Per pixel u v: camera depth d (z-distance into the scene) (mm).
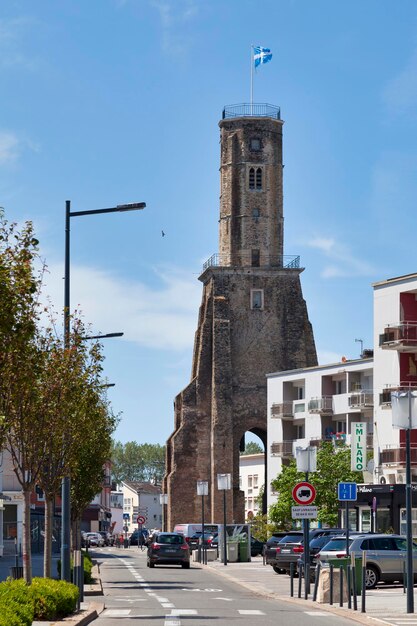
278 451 105312
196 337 126500
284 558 54688
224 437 118500
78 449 34812
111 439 61281
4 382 26656
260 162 122938
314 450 40094
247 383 120750
